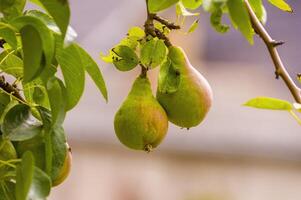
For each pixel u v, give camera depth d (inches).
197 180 318.7
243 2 89.7
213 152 317.4
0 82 101.0
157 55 104.7
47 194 88.5
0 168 94.6
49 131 94.0
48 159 93.5
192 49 354.6
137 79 107.0
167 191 319.0
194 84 106.0
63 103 92.7
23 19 86.9
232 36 369.4
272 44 100.8
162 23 103.9
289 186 317.4
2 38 98.9
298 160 315.9
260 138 319.3
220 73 358.3
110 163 321.4
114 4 351.3
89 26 342.0
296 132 320.2
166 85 105.2
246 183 317.4
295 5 359.6
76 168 320.8
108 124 319.0
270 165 319.0
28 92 103.1
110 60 107.0
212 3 84.0
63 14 83.0
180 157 318.7
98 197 321.1
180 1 106.0
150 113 105.1
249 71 358.9
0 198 95.7
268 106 96.2
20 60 102.6
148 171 320.8
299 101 100.3
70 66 91.9
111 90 326.0
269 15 358.0
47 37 86.4
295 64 345.4
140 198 321.1
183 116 106.6
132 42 107.1
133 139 105.4
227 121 324.2
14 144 97.2
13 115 95.7
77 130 319.6
